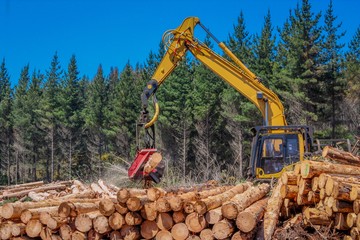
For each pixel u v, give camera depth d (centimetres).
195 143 3897
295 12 3397
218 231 642
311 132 1255
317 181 716
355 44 4597
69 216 676
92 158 4875
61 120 5409
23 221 689
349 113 3412
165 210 661
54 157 5516
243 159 3750
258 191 810
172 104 3994
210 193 855
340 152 865
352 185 673
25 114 5712
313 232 735
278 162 1250
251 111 3597
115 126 4731
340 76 3353
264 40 3906
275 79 3528
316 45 3316
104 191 1181
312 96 3381
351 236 672
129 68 5294
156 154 984
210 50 1364
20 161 5662
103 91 5691
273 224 706
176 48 1327
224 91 3881
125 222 671
